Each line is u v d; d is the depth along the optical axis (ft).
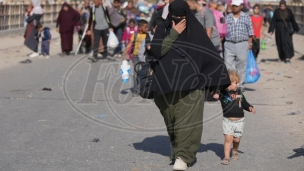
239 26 53.52
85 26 94.79
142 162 31.40
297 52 95.25
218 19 58.34
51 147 34.55
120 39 87.30
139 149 34.24
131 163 31.19
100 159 31.99
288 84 60.64
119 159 32.01
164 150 33.99
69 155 32.78
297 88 57.57
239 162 31.19
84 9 97.76
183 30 29.58
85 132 38.65
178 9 29.27
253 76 55.47
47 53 89.97
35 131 38.75
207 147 34.63
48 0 173.06
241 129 30.81
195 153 29.76
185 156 29.37
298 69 73.87
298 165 30.50
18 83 60.75
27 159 31.86
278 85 60.03
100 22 82.89
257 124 40.70
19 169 29.91
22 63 80.94
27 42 90.53
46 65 78.38
